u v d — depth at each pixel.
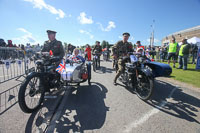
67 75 3.12
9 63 4.80
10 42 11.47
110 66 9.21
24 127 2.02
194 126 2.09
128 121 2.22
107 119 2.28
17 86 4.05
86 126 2.07
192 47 11.12
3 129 1.95
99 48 8.24
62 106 2.78
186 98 3.23
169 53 8.48
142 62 3.41
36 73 2.53
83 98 3.23
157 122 2.20
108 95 3.44
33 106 2.68
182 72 6.51
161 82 4.68
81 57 4.11
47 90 2.93
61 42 3.92
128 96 3.37
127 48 4.31
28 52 6.98
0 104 2.79
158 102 3.01
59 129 2.00
